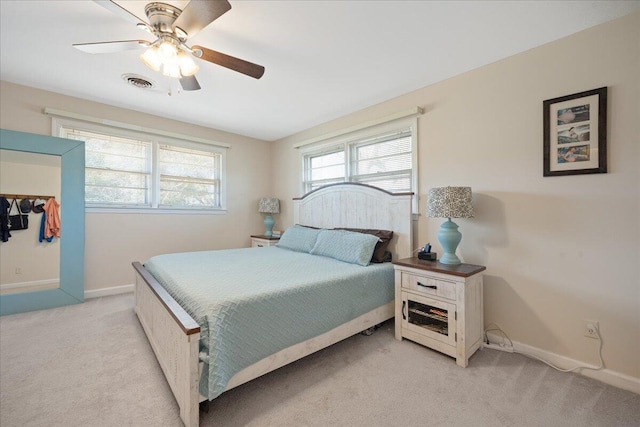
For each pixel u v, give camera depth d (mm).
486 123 2324
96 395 1560
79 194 3113
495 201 2262
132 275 3500
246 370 1487
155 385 1656
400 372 1825
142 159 3619
